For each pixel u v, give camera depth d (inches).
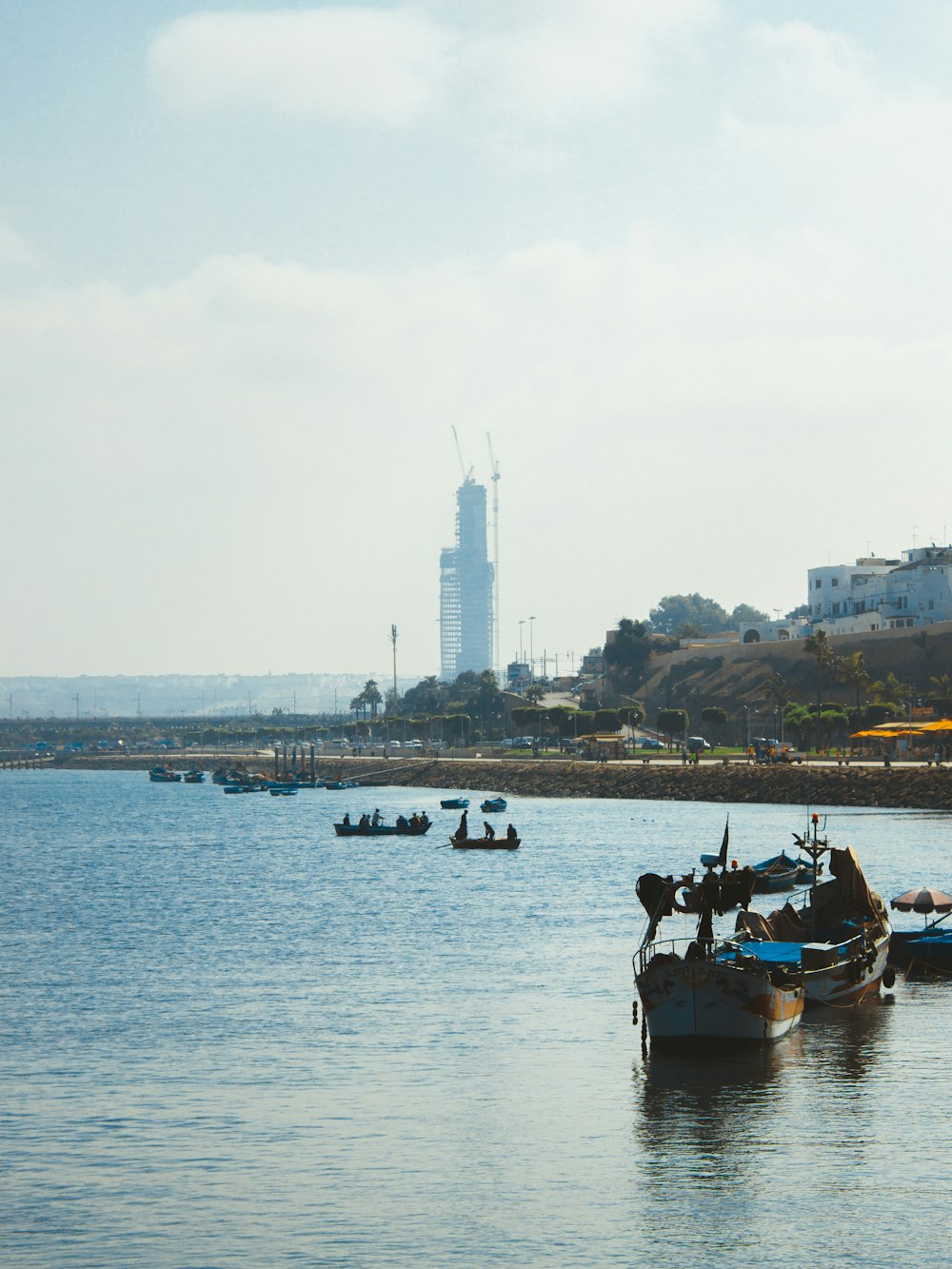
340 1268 1273.4
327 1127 1672.0
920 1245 1306.6
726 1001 1945.1
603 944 2967.5
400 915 3577.8
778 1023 1998.0
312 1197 1444.4
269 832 7327.8
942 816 6417.3
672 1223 1363.2
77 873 5142.7
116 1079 1895.9
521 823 6993.1
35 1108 1761.8
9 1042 2110.0
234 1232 1355.8
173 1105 1768.0
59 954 3009.4
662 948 2881.4
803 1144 1579.7
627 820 6934.1
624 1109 1721.2
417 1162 1541.6
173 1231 1359.5
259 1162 1549.0
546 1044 2048.5
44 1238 1347.2
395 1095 1801.2
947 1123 1647.4
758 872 4104.3
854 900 2359.7
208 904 3959.2
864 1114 1686.8
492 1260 1284.4
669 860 4928.6
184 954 2984.7
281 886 4446.4
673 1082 1833.2
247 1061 1983.3
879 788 7239.2
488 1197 1437.0
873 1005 2269.9
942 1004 2272.4
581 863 4872.0
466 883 4343.0
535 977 2586.1
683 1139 1608.0
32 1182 1493.6
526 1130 1647.4
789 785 7726.4
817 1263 1272.1
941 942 2512.3
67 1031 2185.0
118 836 7303.2
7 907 3973.9
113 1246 1325.0
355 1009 2320.4
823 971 2175.2
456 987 2496.3
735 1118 1678.2
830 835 5413.4
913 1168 1499.8
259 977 2662.4
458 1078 1873.8
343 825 6747.1
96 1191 1466.5
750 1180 1473.9
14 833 7687.0
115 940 3233.3
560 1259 1284.4
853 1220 1363.2
